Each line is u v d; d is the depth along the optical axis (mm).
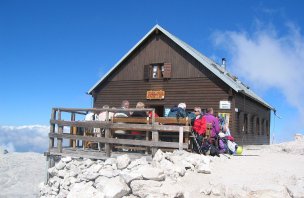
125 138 13922
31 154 30469
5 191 20188
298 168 11359
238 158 12977
